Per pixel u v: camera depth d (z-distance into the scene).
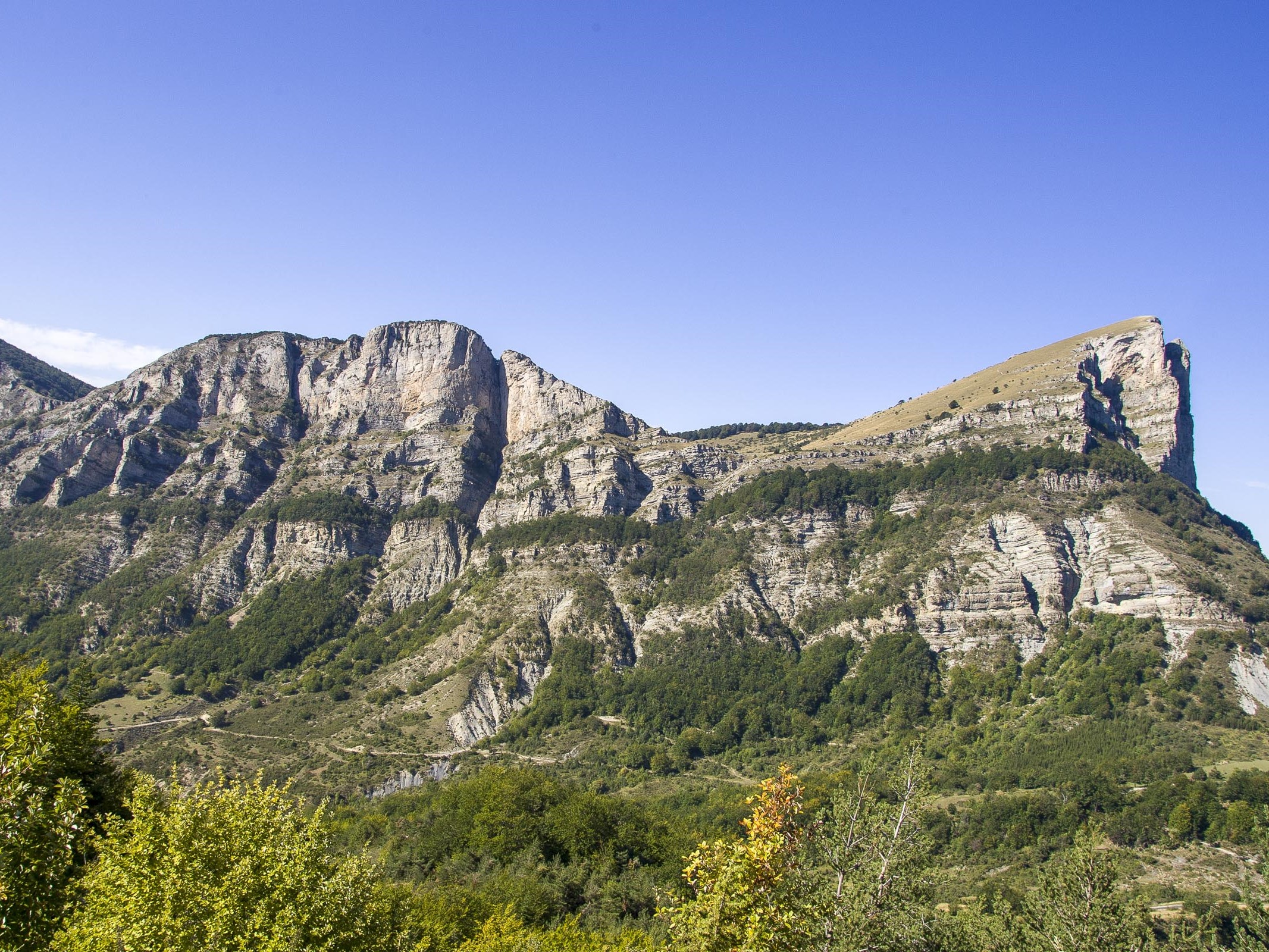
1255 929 49.09
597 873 94.56
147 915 41.12
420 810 121.75
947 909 70.00
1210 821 98.44
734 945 40.19
